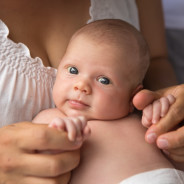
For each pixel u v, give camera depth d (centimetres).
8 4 94
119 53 85
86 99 82
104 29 87
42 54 95
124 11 118
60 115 85
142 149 78
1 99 81
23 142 65
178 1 183
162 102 76
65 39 101
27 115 86
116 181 71
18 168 64
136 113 92
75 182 73
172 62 166
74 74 84
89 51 84
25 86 85
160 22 135
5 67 83
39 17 99
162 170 72
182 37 172
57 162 64
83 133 66
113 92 83
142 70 91
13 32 92
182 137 71
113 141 78
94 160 74
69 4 106
